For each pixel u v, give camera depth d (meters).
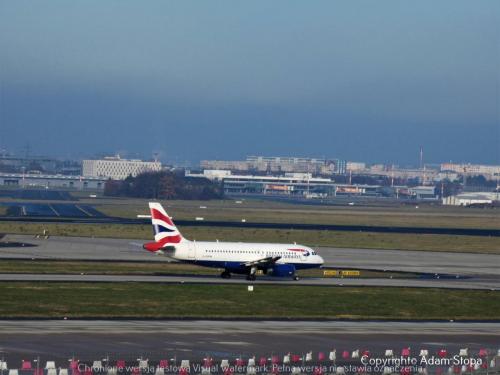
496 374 169.75
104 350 174.88
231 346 185.88
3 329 195.00
